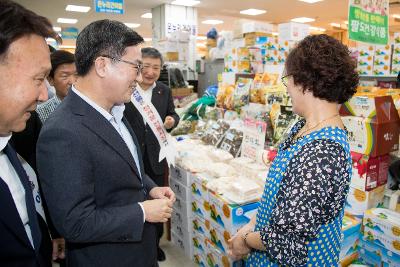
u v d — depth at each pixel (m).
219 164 2.20
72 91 1.04
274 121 2.22
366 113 1.64
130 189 1.10
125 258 1.12
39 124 1.56
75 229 0.93
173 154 2.22
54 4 8.59
